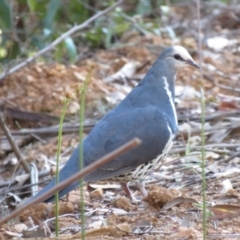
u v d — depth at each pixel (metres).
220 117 13.00
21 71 15.22
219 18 20.58
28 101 14.35
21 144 12.92
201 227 8.52
